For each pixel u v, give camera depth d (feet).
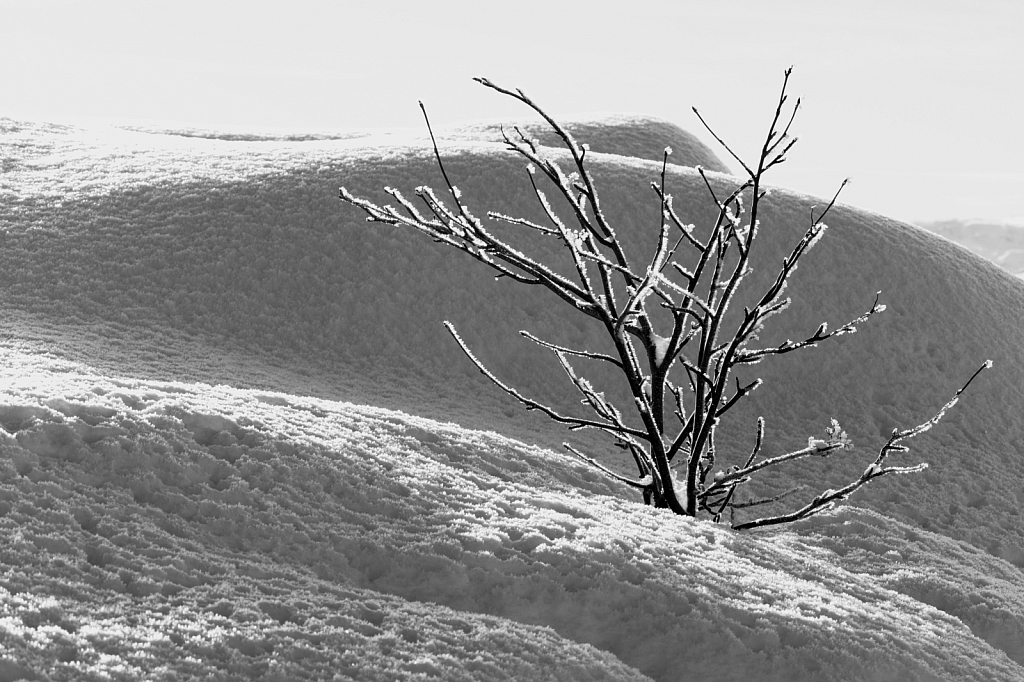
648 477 24.36
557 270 53.06
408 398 43.24
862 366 51.80
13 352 36.35
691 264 55.47
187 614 12.04
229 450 17.58
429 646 12.74
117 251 50.14
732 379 49.85
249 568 14.02
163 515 14.80
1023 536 40.09
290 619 12.69
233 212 54.70
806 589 18.57
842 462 44.42
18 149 68.33
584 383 24.29
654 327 51.55
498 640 13.46
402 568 15.61
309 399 24.44
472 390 45.70
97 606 11.69
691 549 19.11
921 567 25.04
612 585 16.10
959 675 16.71
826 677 15.21
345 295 49.06
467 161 63.16
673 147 115.65
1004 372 54.24
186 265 49.57
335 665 11.64
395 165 62.13
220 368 41.27
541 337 49.62
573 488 22.76
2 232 50.57
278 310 47.83
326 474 17.90
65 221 52.70
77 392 18.12
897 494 41.93
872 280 57.41
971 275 62.95
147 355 40.96
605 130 116.06
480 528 17.34
